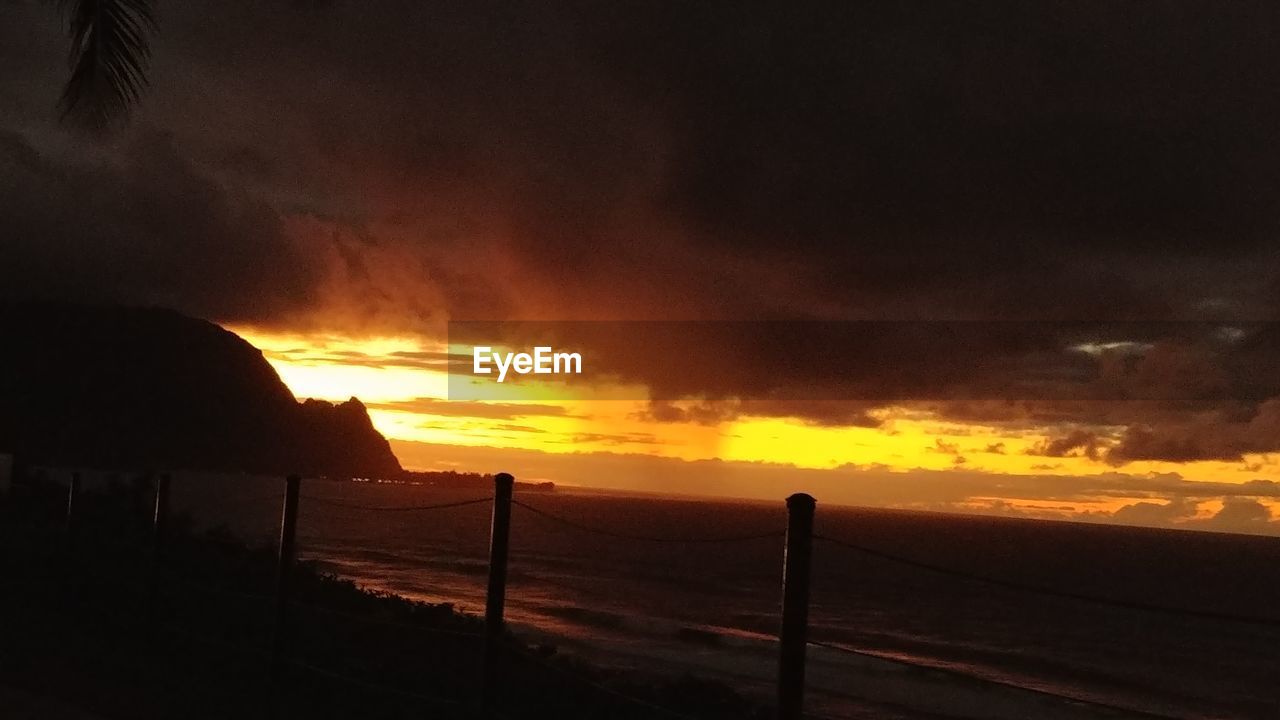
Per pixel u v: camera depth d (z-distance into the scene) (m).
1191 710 27.81
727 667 24.39
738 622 36.00
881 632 38.91
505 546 6.68
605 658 24.19
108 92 9.07
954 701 24.22
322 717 7.95
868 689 24.84
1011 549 113.12
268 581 16.25
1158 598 67.12
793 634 4.33
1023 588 3.76
